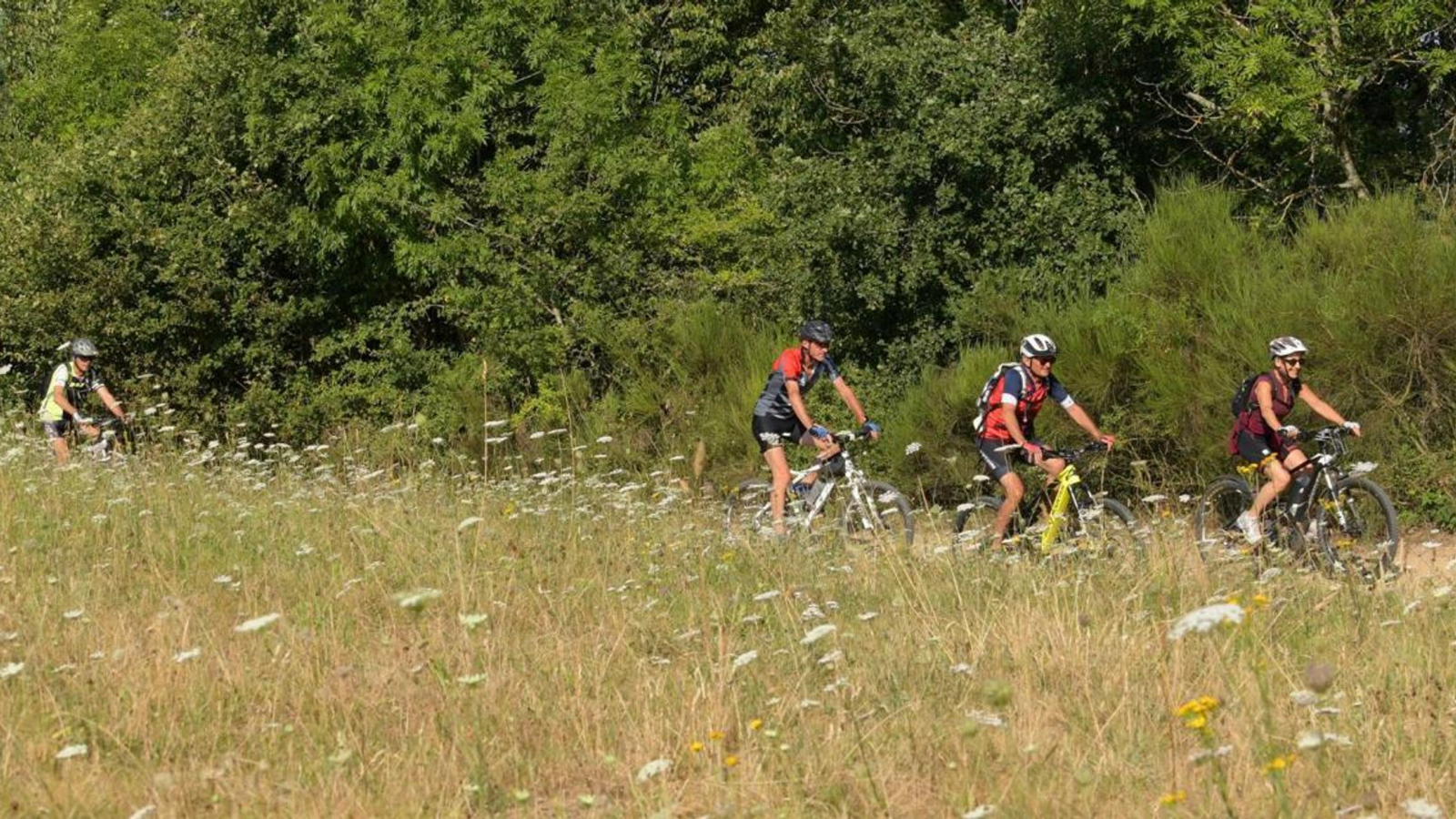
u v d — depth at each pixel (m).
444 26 18.44
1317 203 14.48
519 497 10.48
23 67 25.11
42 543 8.23
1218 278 12.50
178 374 18.67
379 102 17.97
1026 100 14.69
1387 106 15.61
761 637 6.40
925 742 4.86
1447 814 4.21
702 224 18.05
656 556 8.35
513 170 18.22
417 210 17.94
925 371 14.24
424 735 5.05
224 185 19.09
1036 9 15.26
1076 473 8.95
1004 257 14.87
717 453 14.77
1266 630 6.07
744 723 5.15
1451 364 10.95
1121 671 5.48
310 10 18.41
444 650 5.96
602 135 18.28
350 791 4.48
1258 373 11.52
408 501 9.80
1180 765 4.55
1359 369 11.28
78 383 13.54
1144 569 7.55
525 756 4.93
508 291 17.72
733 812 4.29
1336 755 4.61
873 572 7.91
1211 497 9.78
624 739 5.10
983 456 9.36
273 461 14.34
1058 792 4.37
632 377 16.69
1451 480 10.72
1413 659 5.69
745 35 21.50
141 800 4.49
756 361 15.20
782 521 9.80
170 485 10.41
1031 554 8.33
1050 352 9.16
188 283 18.59
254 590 7.28
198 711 5.29
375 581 7.46
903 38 16.17
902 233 15.41
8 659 5.96
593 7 19.27
